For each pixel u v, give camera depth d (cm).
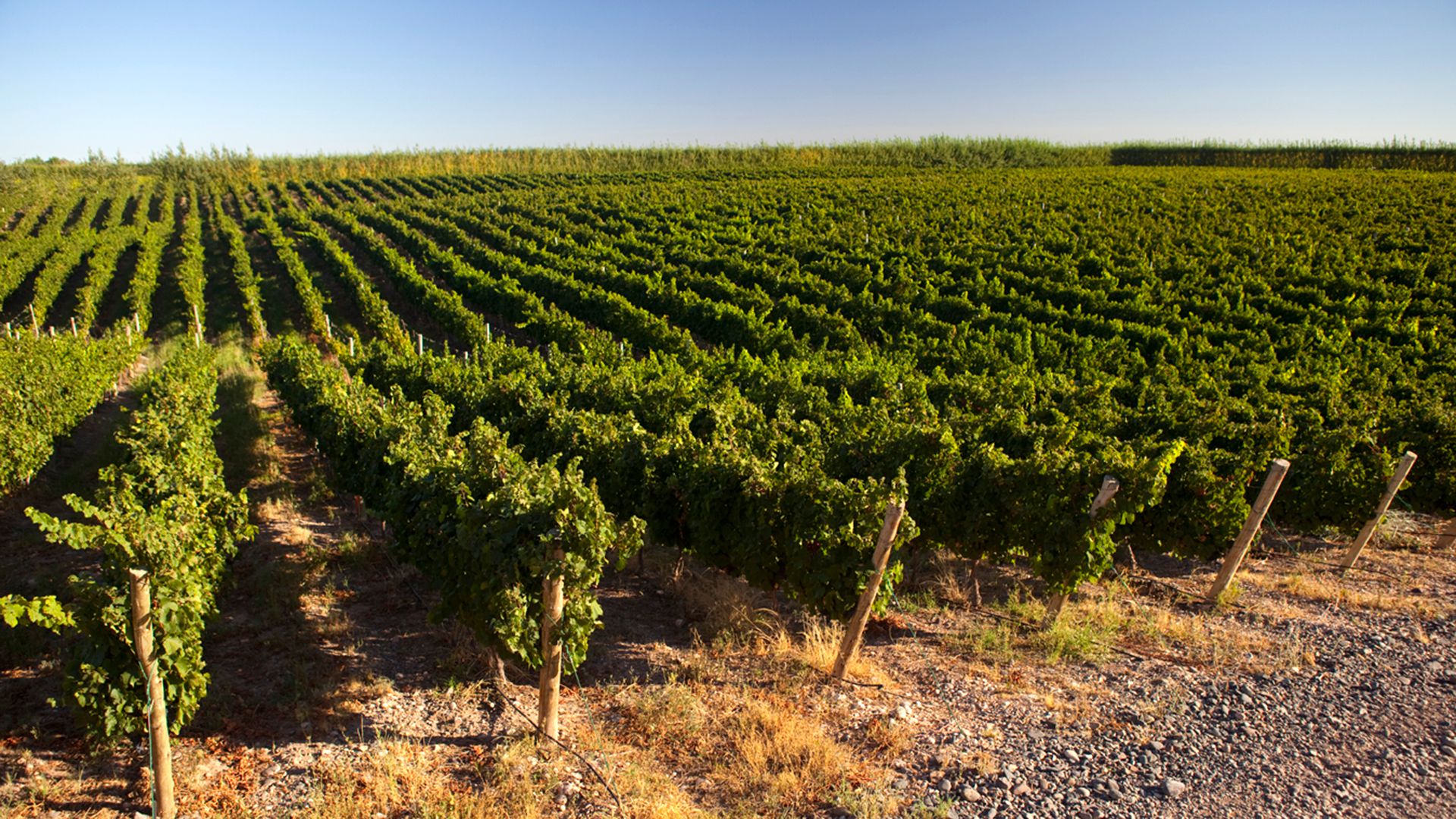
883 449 934
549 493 580
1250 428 1090
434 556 693
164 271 4288
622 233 4897
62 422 1451
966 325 2562
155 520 571
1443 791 464
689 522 859
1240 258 3206
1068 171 7131
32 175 7906
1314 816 446
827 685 629
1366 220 3884
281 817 478
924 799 479
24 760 528
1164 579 882
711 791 502
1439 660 624
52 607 467
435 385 1611
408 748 550
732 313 2672
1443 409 1152
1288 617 733
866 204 5122
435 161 9475
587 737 564
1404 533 1001
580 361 2078
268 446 1520
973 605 808
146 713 482
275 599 798
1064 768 501
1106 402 1377
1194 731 536
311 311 3077
